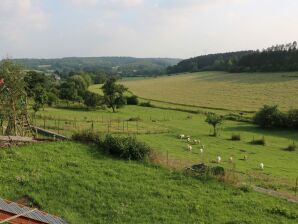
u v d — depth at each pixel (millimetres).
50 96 138625
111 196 30203
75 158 37688
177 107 146875
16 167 33812
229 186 35062
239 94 168125
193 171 37594
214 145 80750
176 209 29047
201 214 28641
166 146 74375
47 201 28281
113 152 40188
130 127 96438
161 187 32906
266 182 47219
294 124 107312
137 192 31344
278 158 71000
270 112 110000
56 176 32688
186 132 96312
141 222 26594
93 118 110438
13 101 54812
